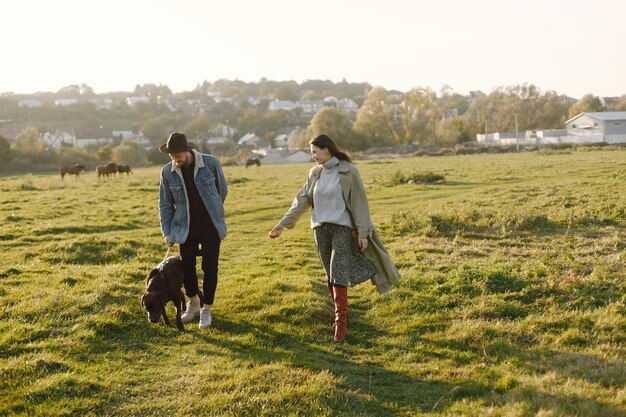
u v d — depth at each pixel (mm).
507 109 121750
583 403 4383
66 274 8977
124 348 5906
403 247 11180
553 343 5797
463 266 8602
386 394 4918
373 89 105312
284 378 5051
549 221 13234
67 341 5891
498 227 13086
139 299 7324
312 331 6480
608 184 21578
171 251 11930
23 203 22406
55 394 4801
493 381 5020
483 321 6461
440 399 4750
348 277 6133
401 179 28453
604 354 5438
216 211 6469
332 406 4629
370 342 6180
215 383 4980
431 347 5938
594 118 90938
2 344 5715
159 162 98000
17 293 7566
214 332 6402
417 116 102750
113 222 16922
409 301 7254
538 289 7355
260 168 57938
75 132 157000
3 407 4570
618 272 8117
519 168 35969
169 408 4625
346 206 6180
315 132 102375
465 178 30344
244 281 8688
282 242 13273
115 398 4801
